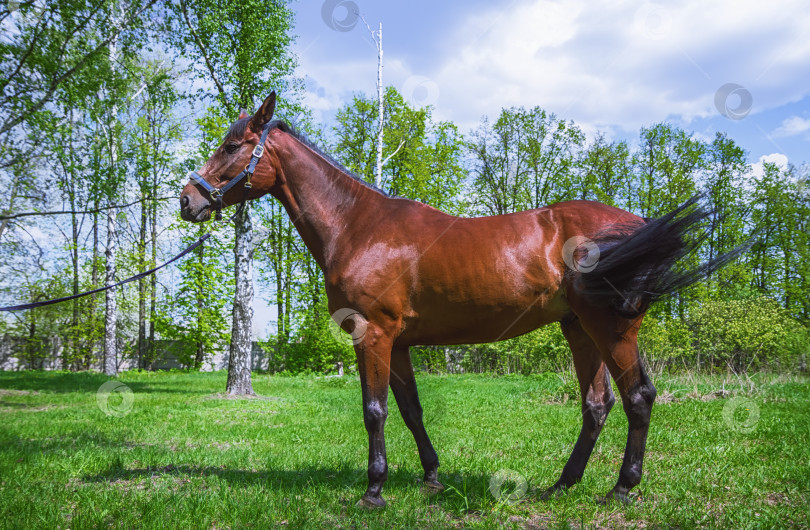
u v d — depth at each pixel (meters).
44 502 3.47
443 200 18.64
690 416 7.00
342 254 3.60
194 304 24.56
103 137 12.16
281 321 26.28
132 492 3.71
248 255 12.69
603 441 5.71
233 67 12.45
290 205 3.86
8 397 11.27
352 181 3.79
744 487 3.80
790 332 11.75
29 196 10.57
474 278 3.35
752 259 12.86
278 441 6.27
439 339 3.59
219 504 3.40
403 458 4.97
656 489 3.80
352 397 11.94
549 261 3.37
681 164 18.91
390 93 16.78
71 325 24.67
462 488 3.79
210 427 7.29
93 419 8.12
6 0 8.04
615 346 3.29
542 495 3.62
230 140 3.81
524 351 17.84
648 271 3.20
